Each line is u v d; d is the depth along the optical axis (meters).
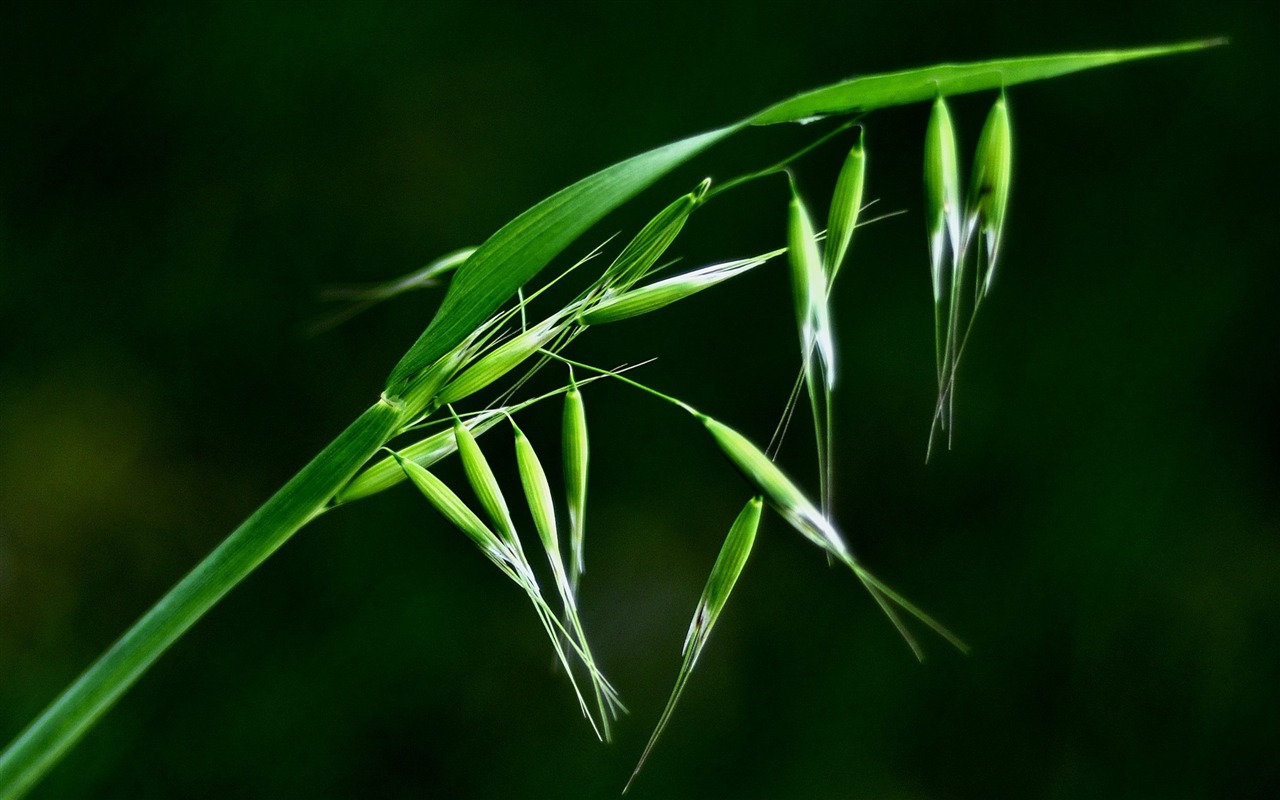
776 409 1.46
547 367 1.45
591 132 1.52
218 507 1.45
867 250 1.47
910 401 1.46
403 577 1.39
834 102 0.54
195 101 1.54
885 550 1.43
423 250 1.51
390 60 1.54
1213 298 1.44
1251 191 1.45
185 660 1.32
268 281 1.51
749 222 1.48
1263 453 1.41
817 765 1.35
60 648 1.34
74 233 1.49
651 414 1.45
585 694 1.36
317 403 1.48
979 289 0.55
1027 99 1.49
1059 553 1.40
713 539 1.44
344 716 1.32
